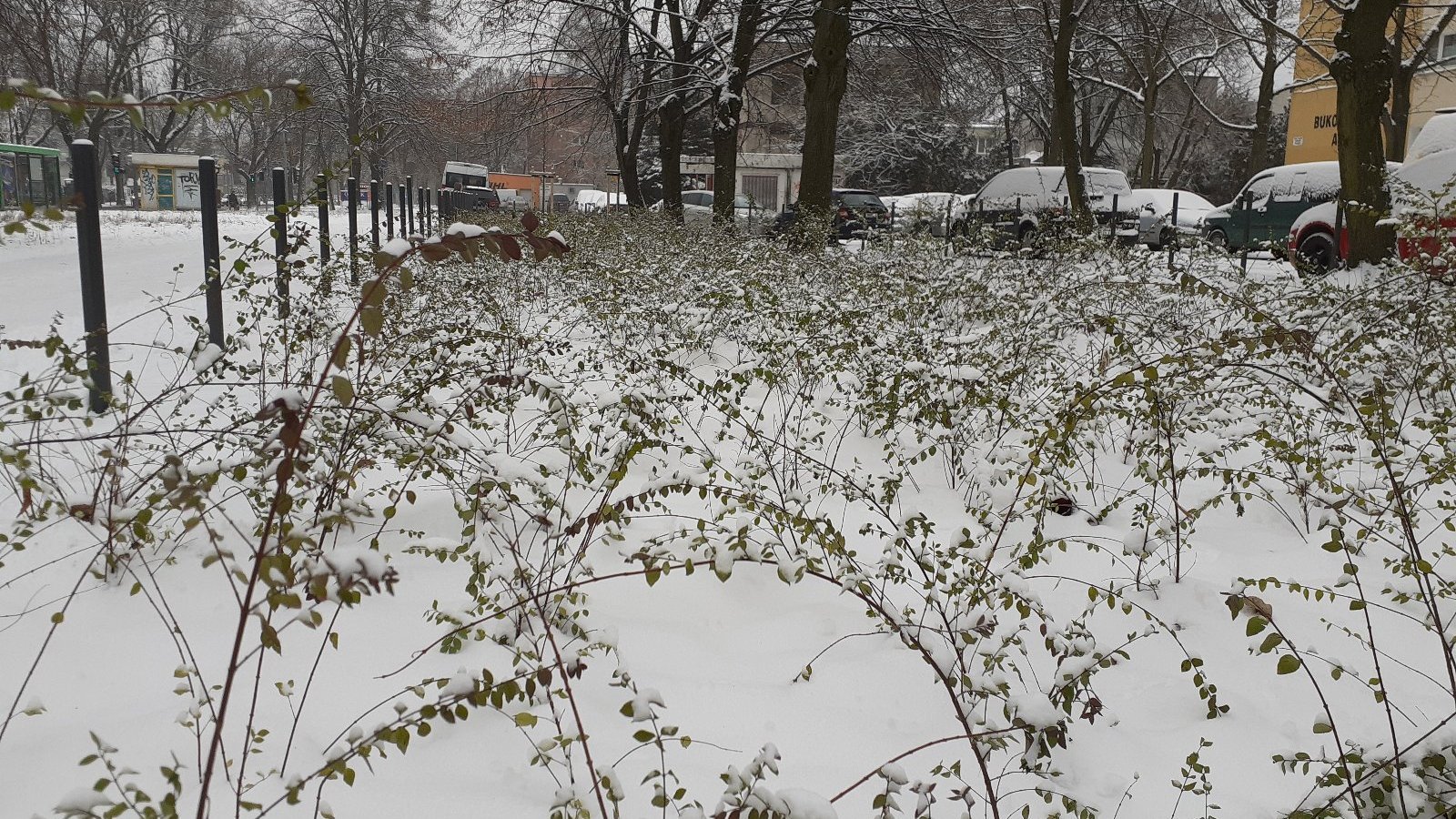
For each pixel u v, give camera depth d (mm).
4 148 34750
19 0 32844
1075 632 3125
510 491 3352
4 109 1895
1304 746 3068
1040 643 3678
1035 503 4051
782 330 7031
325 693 2998
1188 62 35812
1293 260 9266
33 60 33094
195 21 53812
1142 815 2734
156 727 2750
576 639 3379
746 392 7355
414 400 4035
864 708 3188
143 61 51062
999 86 27328
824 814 2047
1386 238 13781
